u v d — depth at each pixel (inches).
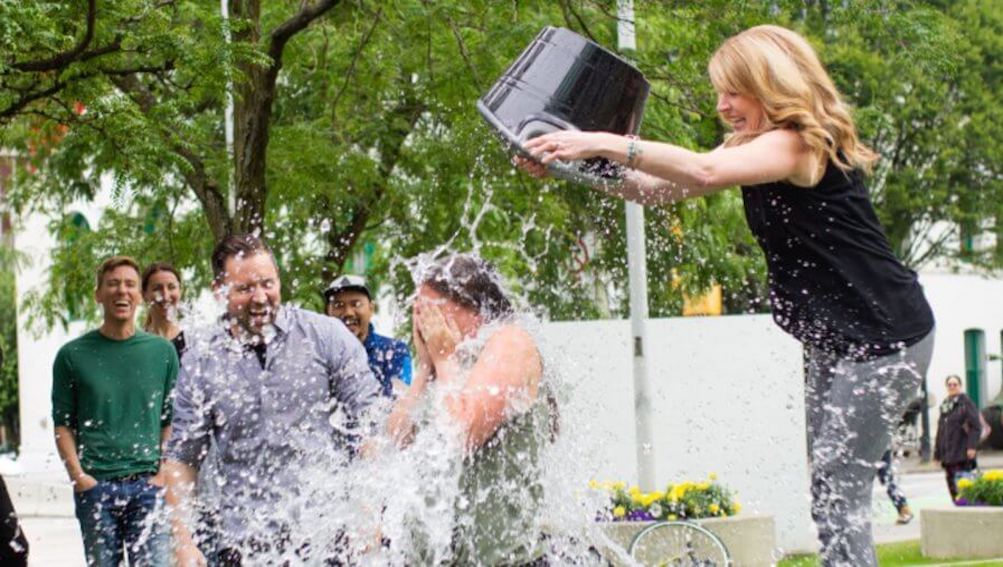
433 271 176.6
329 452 236.2
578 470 182.7
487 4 498.0
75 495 313.3
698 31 460.8
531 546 169.9
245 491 236.2
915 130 1376.7
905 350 167.6
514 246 672.4
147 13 347.9
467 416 165.9
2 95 346.3
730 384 540.4
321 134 580.1
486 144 596.7
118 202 356.8
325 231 617.3
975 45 1365.7
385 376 346.3
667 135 513.3
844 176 167.9
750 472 529.0
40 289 861.2
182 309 350.0
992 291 1897.1
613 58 174.6
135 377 316.8
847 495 171.3
